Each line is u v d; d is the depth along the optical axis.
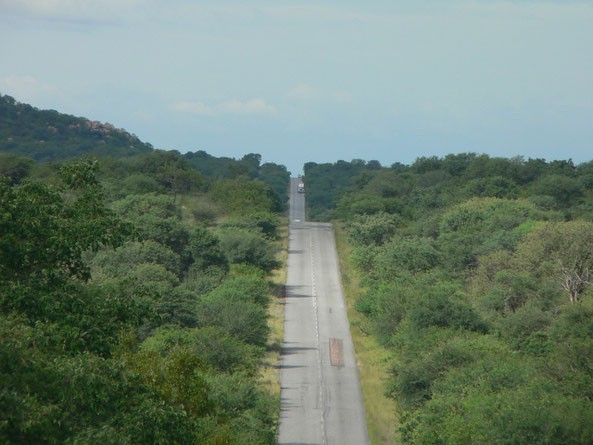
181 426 91.38
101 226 108.88
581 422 153.50
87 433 80.94
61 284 106.50
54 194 112.62
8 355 79.62
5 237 100.94
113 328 105.12
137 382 92.62
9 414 73.94
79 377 83.50
